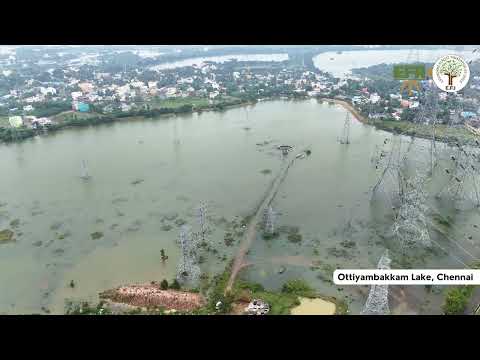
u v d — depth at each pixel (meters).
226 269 72.00
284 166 114.88
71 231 85.06
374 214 88.88
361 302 63.28
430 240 79.12
